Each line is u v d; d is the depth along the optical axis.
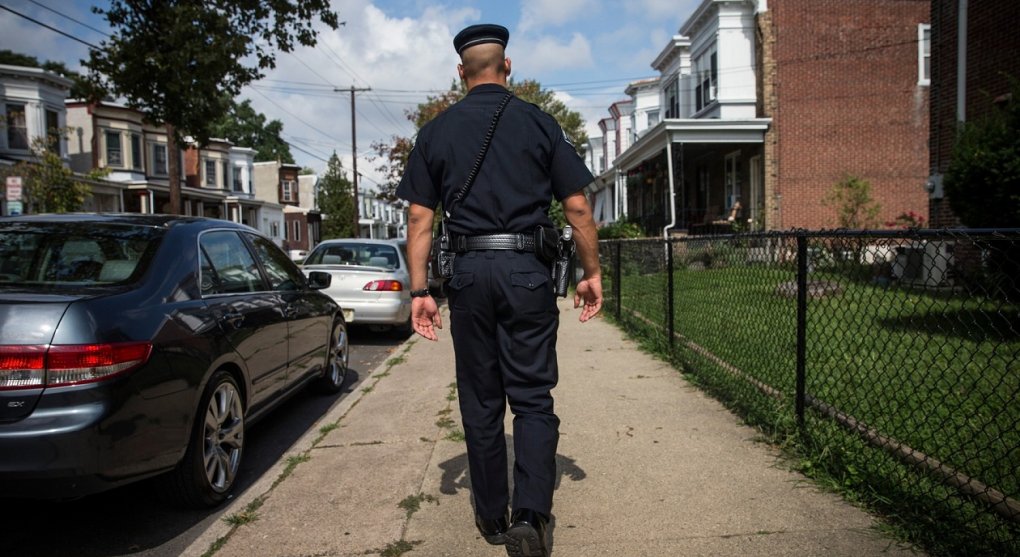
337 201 58.25
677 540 2.78
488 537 2.68
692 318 6.16
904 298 3.44
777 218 18.05
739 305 5.09
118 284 3.22
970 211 6.81
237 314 3.90
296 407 5.65
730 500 3.15
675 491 3.29
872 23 18.19
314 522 3.14
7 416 2.66
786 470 3.51
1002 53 9.85
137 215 3.99
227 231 4.43
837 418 3.70
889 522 2.84
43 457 2.64
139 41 11.85
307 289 5.55
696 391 5.25
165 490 3.33
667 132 17.84
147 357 2.97
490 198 2.48
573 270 14.08
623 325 8.88
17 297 2.85
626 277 9.21
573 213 2.54
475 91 2.64
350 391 6.27
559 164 2.53
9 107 25.92
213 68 11.91
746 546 2.71
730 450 3.85
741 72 18.94
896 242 3.34
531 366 2.49
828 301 4.04
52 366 2.70
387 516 3.18
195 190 38.16
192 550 2.89
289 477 3.74
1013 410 3.79
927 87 18.31
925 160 18.38
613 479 3.47
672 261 6.62
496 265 2.44
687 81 22.33
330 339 5.89
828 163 18.14
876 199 18.30
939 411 3.94
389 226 85.94
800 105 18.08
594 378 5.80
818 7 18.11
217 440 3.57
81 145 32.25
